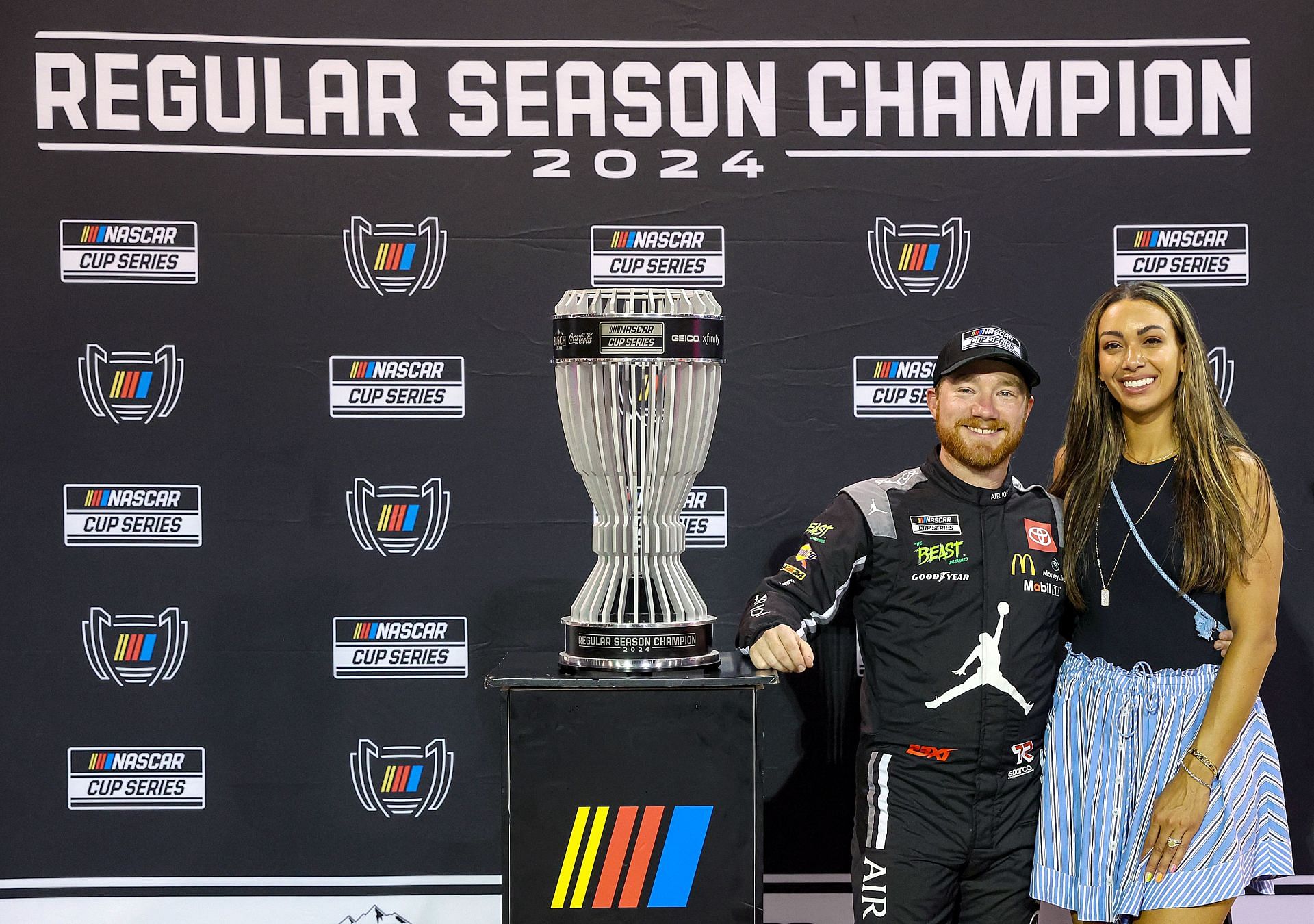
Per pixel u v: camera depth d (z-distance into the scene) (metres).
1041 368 2.23
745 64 2.22
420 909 2.25
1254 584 1.64
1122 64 2.22
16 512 2.21
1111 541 1.73
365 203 2.22
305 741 2.24
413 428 2.23
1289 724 2.24
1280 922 2.25
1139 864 1.67
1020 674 1.73
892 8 2.21
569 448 1.71
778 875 2.26
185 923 2.24
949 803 1.73
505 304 2.23
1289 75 2.22
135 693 2.23
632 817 1.58
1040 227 2.23
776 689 2.26
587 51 2.21
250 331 2.22
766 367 2.24
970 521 1.77
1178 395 1.71
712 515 2.25
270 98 2.21
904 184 2.22
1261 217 2.22
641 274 2.23
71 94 2.19
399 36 2.21
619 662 1.63
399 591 2.24
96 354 2.21
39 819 2.23
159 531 2.22
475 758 2.25
